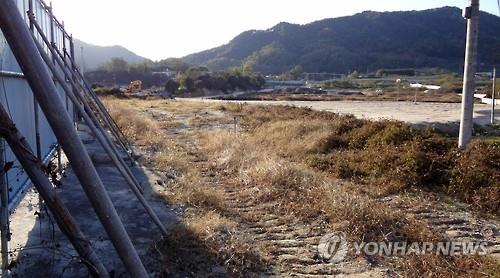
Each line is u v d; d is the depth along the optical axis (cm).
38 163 252
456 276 403
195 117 1686
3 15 221
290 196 621
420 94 3972
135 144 1056
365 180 726
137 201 591
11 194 430
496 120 1661
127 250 259
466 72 832
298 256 446
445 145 839
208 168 841
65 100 879
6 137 244
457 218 563
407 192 664
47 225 473
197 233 464
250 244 463
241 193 660
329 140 1003
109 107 1702
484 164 700
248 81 7006
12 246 421
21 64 229
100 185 250
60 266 388
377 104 2494
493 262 430
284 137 1079
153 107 2228
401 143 883
